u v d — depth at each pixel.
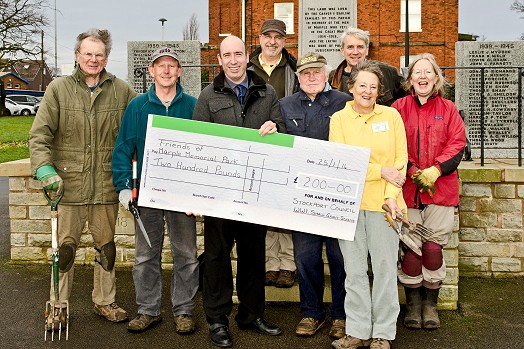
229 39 4.26
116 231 6.29
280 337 4.43
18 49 33.03
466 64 8.31
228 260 4.36
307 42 8.73
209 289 4.33
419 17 27.84
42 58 36.47
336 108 4.39
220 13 30.09
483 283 5.84
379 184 4.11
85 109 4.50
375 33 27.92
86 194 4.53
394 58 27.92
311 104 4.39
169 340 4.38
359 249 4.17
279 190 4.23
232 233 4.39
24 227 6.41
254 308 4.48
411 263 4.49
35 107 40.47
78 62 4.49
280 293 5.21
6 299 5.27
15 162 6.41
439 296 5.03
